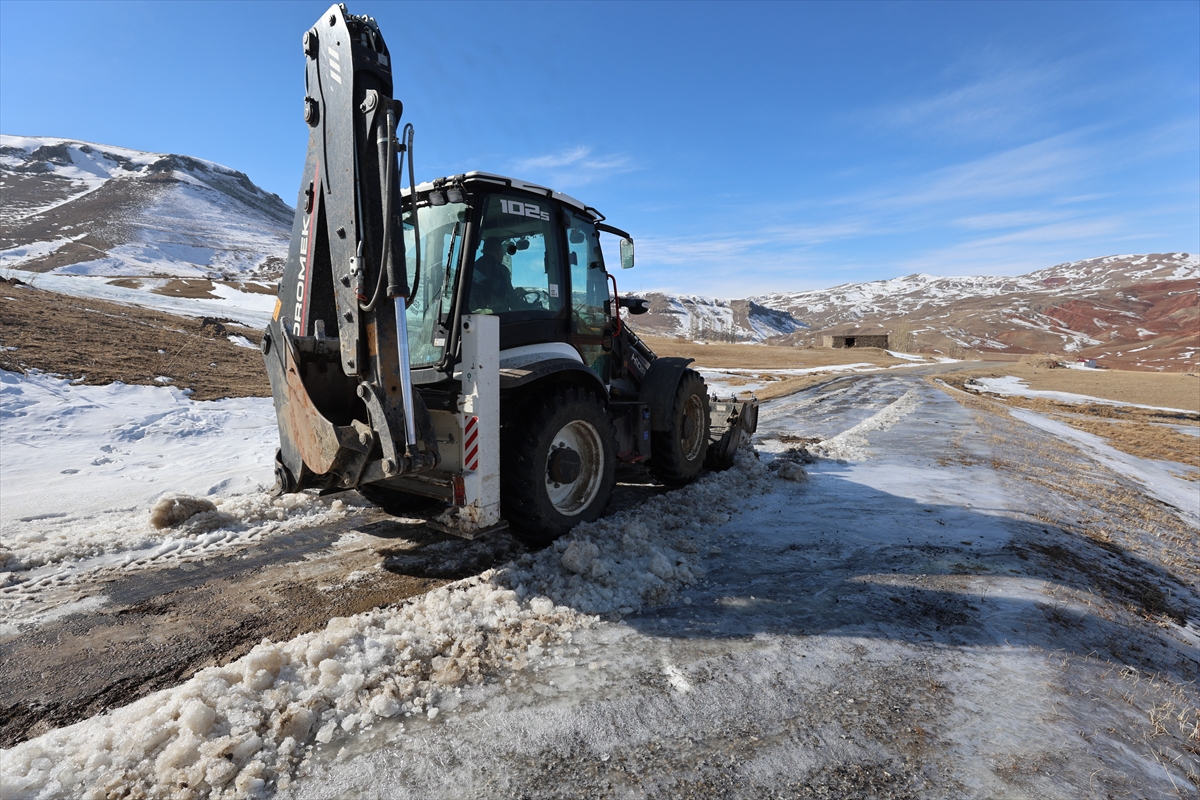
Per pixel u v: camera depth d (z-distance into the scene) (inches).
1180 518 301.9
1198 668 122.1
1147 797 75.6
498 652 104.1
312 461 125.5
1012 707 92.6
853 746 82.0
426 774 74.7
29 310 570.6
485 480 134.3
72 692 94.3
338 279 123.6
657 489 234.5
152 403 378.0
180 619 120.0
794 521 195.5
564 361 158.1
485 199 150.9
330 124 122.5
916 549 168.6
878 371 1963.6
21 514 186.2
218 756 74.3
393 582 139.2
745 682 96.7
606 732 83.5
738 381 1267.2
